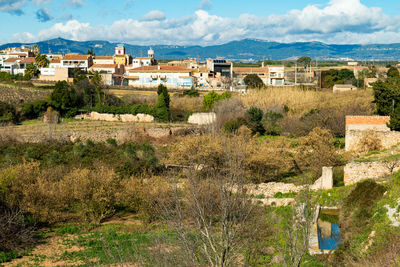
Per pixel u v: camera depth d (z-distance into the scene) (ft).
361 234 79.61
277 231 69.26
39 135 185.68
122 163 143.02
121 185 111.86
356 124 142.61
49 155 155.53
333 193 98.58
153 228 93.15
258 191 109.09
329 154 125.90
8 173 107.96
